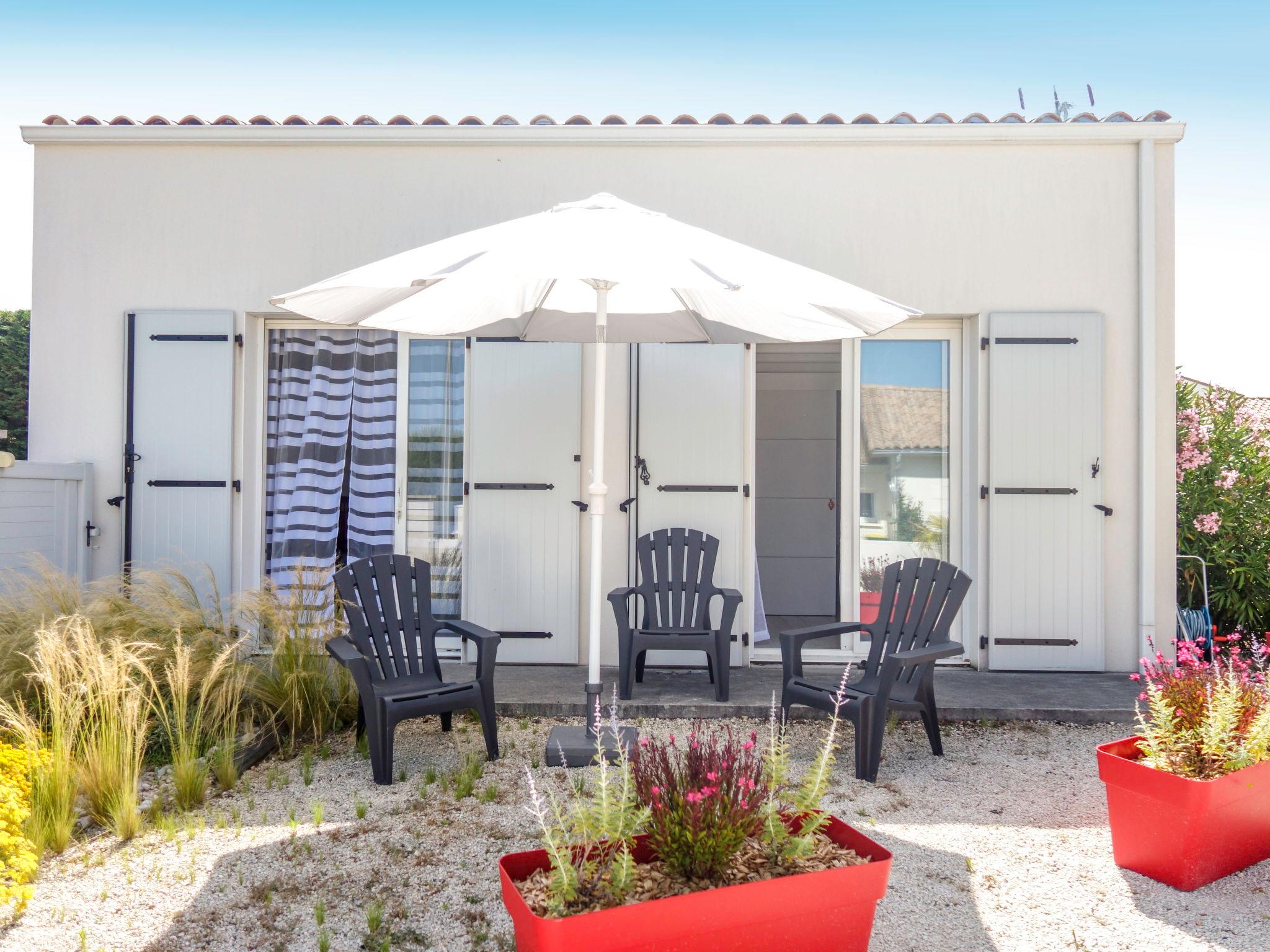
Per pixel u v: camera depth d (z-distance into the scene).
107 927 2.20
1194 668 2.74
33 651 3.49
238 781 3.28
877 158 4.93
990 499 4.86
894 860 2.58
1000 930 2.18
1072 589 4.83
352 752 3.62
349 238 4.98
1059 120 5.00
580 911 1.72
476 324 3.89
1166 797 2.37
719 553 4.89
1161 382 4.85
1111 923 2.21
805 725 3.98
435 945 2.11
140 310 4.98
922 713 3.59
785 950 1.77
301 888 2.40
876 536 5.11
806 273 3.10
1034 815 2.95
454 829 2.80
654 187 4.94
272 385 5.18
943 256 4.92
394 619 3.70
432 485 5.10
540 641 4.91
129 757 2.92
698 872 1.82
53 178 4.99
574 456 4.91
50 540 4.62
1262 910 2.26
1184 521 6.14
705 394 4.90
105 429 5.00
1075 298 4.90
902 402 5.11
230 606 4.72
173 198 4.99
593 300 3.92
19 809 2.40
